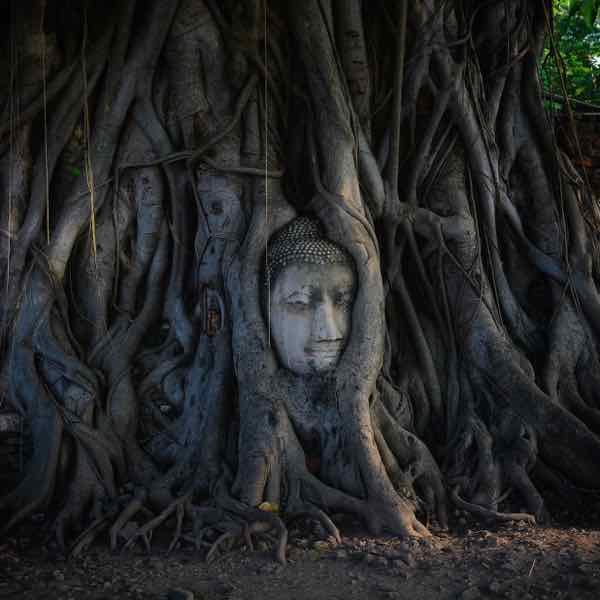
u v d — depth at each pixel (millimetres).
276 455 5258
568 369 6207
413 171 6305
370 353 5453
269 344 5551
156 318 6176
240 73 6102
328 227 5660
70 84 6031
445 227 6203
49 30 6156
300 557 4547
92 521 5180
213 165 5898
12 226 5938
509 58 6688
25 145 6039
